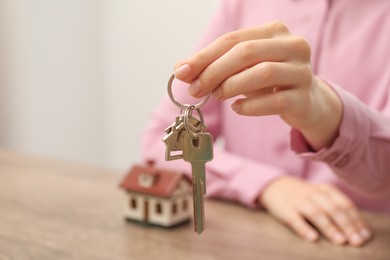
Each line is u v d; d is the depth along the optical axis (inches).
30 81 74.7
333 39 35.6
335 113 23.1
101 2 68.1
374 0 35.0
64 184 34.8
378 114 26.4
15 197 31.7
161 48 63.7
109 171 38.6
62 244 24.2
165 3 62.4
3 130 78.7
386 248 24.8
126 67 67.5
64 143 74.2
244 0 38.8
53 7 71.7
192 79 18.6
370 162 26.5
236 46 18.3
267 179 31.5
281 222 28.4
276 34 19.4
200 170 18.4
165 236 25.6
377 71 34.4
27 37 73.6
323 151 23.9
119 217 28.2
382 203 35.6
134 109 67.9
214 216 29.4
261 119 37.6
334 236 25.5
